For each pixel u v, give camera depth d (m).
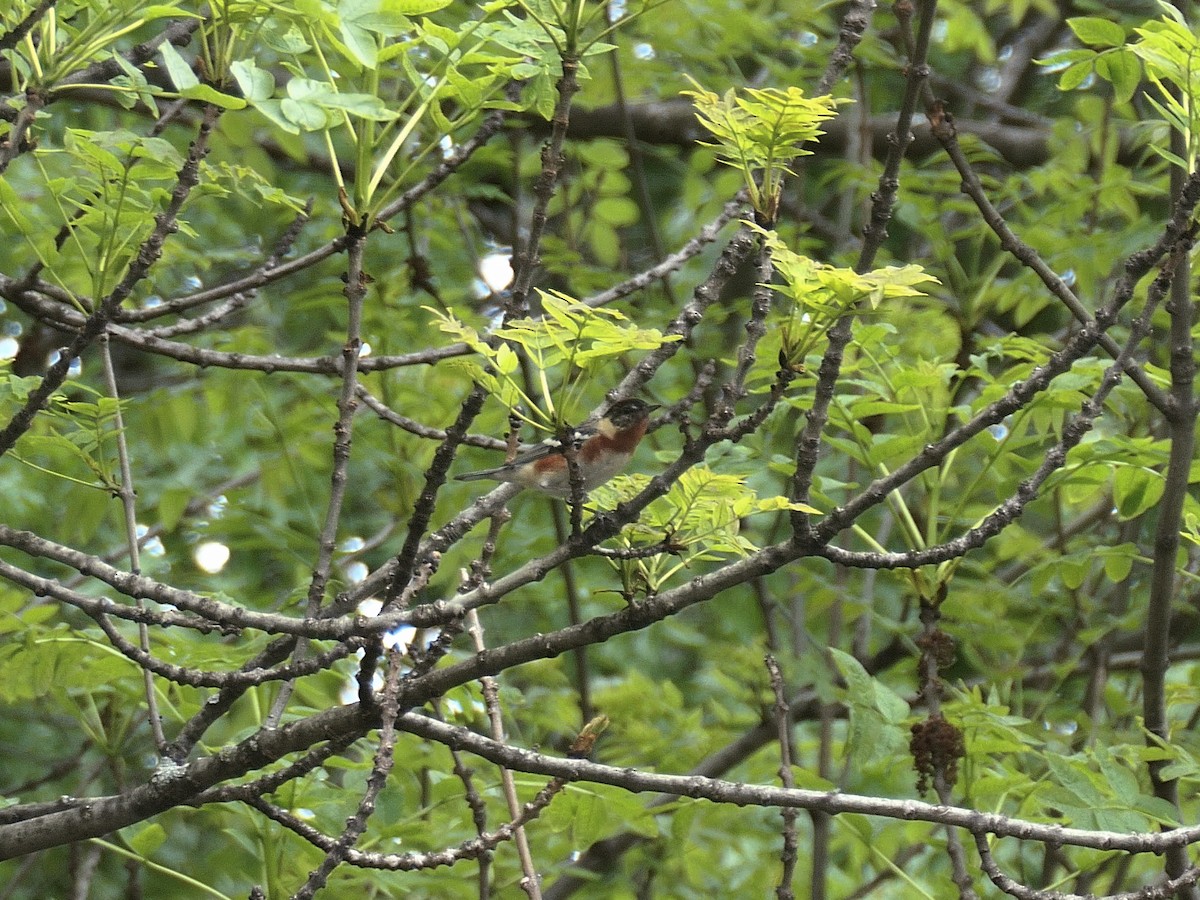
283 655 7.62
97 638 9.08
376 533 15.87
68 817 7.09
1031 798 9.30
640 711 13.76
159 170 7.11
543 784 8.77
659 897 13.97
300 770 6.88
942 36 18.00
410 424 9.49
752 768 13.45
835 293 5.67
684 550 6.44
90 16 7.57
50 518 14.37
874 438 9.43
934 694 8.80
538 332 5.68
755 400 15.10
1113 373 6.40
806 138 6.32
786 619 14.90
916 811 6.33
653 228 14.41
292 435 13.36
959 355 12.26
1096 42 8.09
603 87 14.47
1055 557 11.84
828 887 14.20
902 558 6.43
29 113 6.42
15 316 15.47
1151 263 6.28
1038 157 17.14
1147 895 6.21
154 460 14.71
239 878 13.03
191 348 9.18
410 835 10.04
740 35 13.91
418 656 7.42
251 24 6.88
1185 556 12.84
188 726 7.17
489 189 13.27
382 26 5.85
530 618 16.05
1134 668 13.27
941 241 12.55
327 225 14.78
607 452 9.87
